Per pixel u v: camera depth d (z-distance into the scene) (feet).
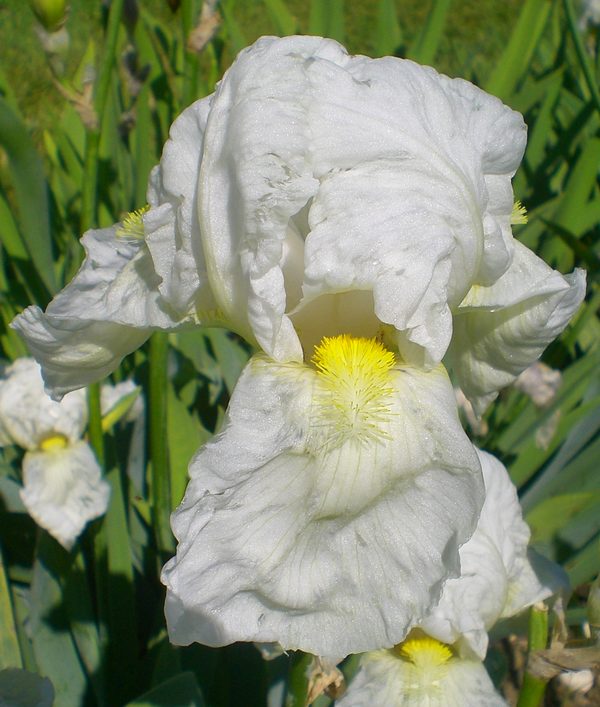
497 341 1.00
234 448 0.82
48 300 1.67
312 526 0.81
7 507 1.36
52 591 1.25
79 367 0.96
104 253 1.02
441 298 0.85
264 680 1.25
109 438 1.40
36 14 1.21
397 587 0.81
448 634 1.00
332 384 0.85
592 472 1.43
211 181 0.86
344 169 0.83
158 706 1.03
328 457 0.82
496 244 0.91
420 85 0.88
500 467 1.06
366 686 1.03
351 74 0.85
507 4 3.94
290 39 0.86
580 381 1.55
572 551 1.37
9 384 1.27
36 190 1.53
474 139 0.90
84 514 1.24
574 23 1.67
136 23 1.65
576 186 1.70
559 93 2.07
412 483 0.83
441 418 0.85
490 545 1.01
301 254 0.90
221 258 0.86
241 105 0.83
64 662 1.24
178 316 0.91
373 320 0.91
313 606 0.80
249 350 1.76
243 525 0.80
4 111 1.43
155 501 1.36
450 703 1.01
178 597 0.78
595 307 1.65
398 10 3.91
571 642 0.93
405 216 0.83
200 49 1.29
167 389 1.40
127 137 2.02
